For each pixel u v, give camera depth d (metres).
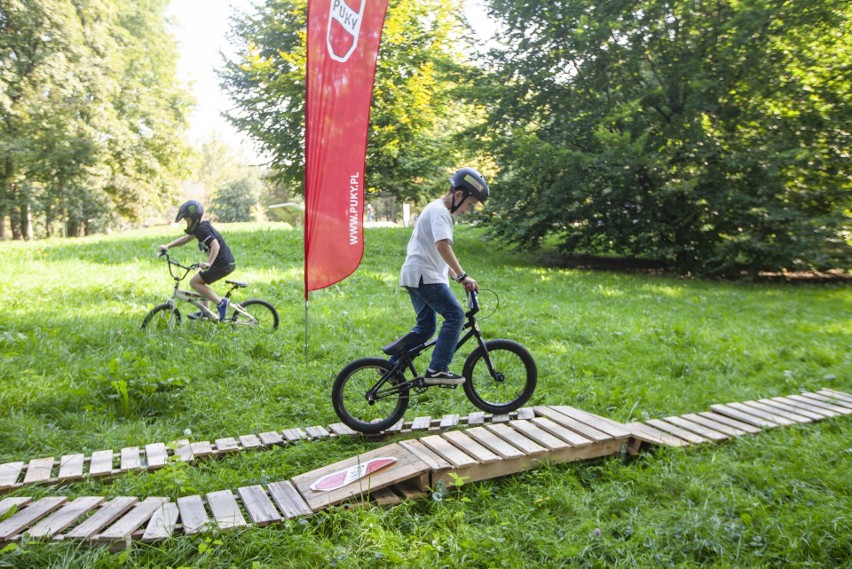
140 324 8.35
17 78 29.41
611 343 8.57
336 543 3.53
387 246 19.02
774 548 3.43
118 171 37.31
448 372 5.08
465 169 4.96
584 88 19.48
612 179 17.88
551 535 3.61
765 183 17.02
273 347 7.73
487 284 14.47
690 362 7.51
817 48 17.55
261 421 5.54
